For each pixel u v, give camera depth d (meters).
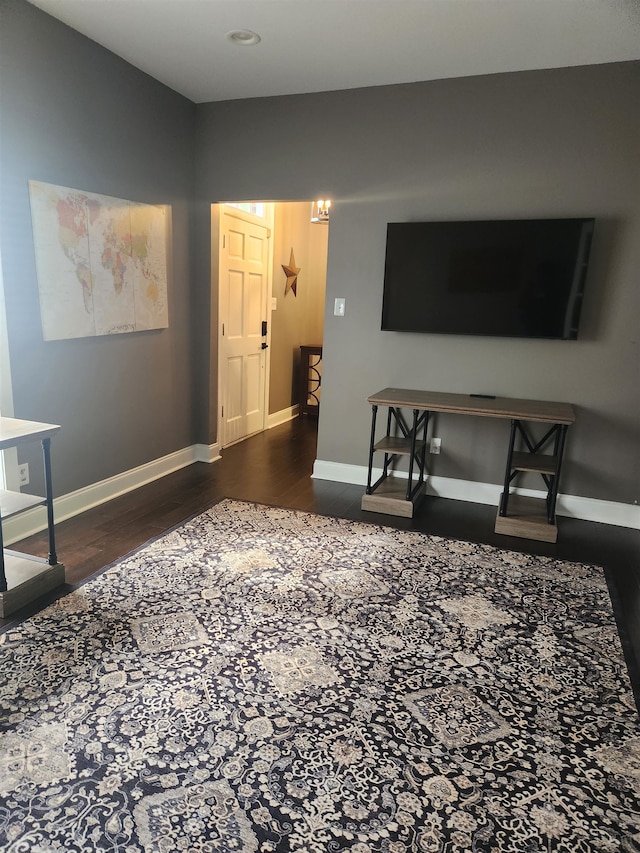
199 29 2.94
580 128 3.29
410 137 3.62
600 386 3.48
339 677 1.99
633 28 2.76
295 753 1.65
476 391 3.74
